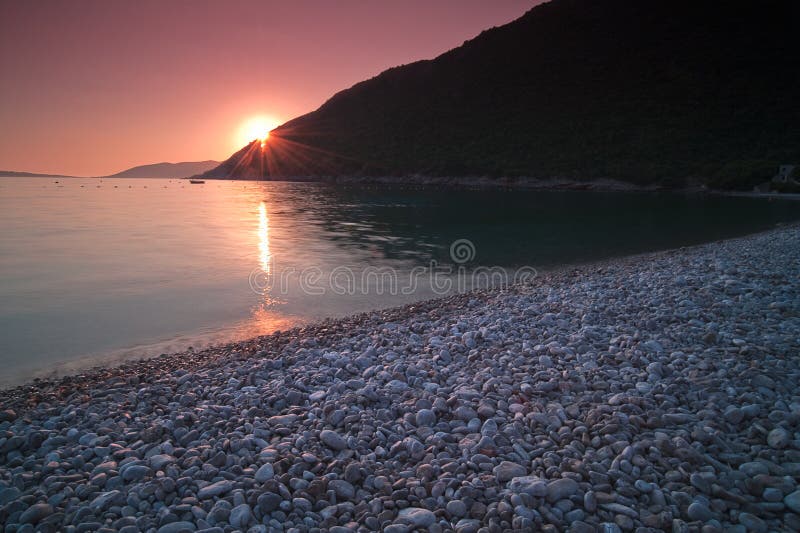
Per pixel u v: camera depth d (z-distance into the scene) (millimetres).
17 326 11438
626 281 13602
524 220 39812
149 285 15562
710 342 7789
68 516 4199
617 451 4883
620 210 49375
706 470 4527
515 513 4047
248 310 12930
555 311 10719
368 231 31859
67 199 67125
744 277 12594
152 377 8188
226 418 6133
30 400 7262
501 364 7574
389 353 8359
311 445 5336
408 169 128125
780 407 5527
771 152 82438
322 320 12117
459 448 5176
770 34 120938
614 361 7320
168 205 56469
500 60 157250
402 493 4414
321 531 4004
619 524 3926
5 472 4969
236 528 4062
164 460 5031
